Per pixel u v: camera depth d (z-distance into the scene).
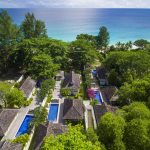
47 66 88.44
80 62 103.94
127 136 39.59
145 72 80.56
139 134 38.47
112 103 72.81
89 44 110.19
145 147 38.34
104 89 81.00
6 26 99.38
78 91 80.44
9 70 103.94
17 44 102.25
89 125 61.41
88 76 91.94
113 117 42.25
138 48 135.50
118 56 90.25
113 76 86.56
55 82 88.94
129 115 44.88
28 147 52.34
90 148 27.91
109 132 40.00
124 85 72.00
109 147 39.06
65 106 66.88
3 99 66.25
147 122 41.09
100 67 100.69
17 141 52.44
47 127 51.38
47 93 76.19
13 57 99.06
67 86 81.06
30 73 93.81
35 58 90.19
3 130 54.69
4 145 45.34
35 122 58.72
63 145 27.17
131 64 82.38
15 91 68.00
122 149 38.44
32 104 72.19
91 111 68.62
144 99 59.41
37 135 52.66
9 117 58.88
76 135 29.20
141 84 60.81
